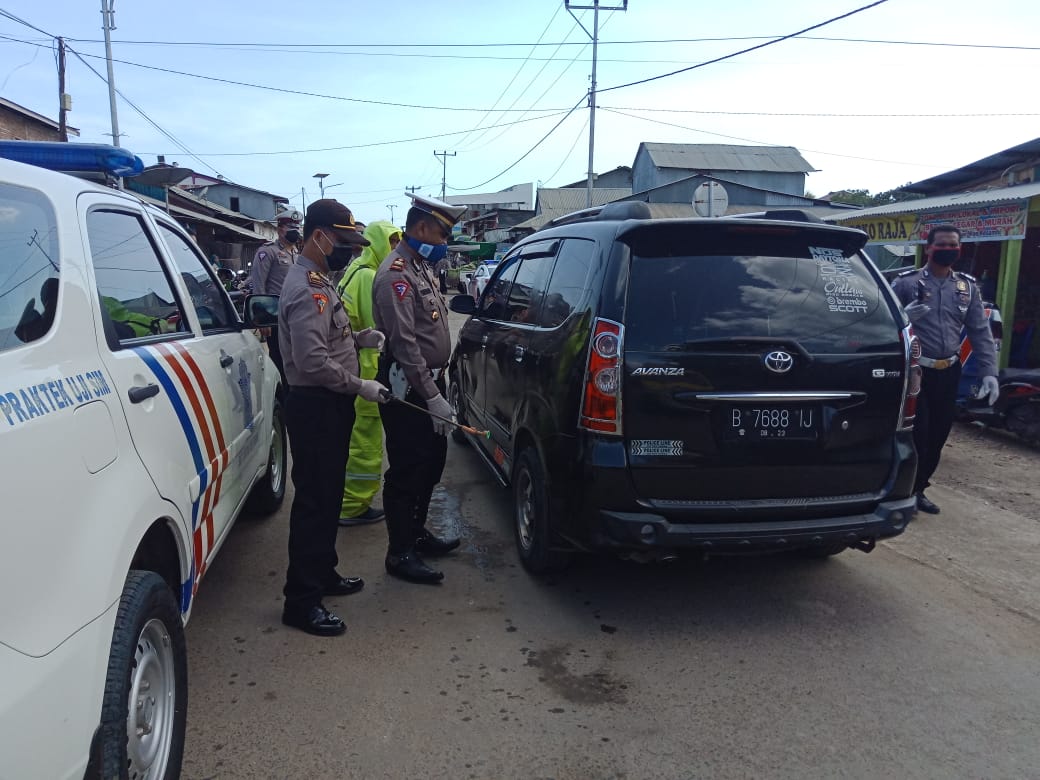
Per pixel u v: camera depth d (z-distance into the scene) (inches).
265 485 191.2
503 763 102.2
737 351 127.5
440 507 205.5
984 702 118.0
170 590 92.5
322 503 135.0
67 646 65.8
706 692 119.7
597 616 144.8
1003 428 275.6
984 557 175.6
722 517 129.9
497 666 126.6
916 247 379.6
